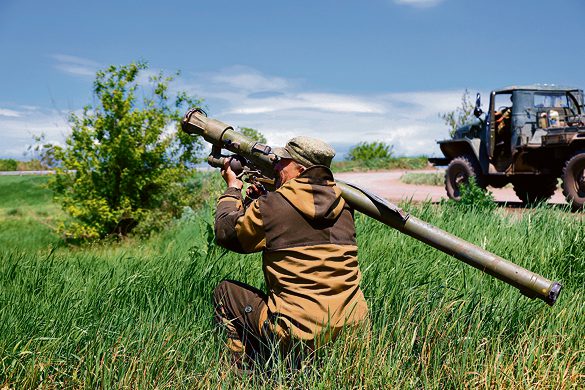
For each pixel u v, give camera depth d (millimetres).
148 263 4809
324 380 2529
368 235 5098
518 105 12578
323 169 2740
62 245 13062
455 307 3236
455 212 6695
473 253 2854
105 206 12594
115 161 12750
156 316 3195
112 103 12758
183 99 13344
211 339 2986
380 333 2906
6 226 17547
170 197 13664
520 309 3350
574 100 12875
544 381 2643
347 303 2730
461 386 2607
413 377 2668
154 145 13164
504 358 2854
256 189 3023
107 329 2994
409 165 39062
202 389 2613
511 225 5996
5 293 3689
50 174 13055
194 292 3611
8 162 56156
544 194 13445
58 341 2814
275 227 2701
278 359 2611
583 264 4359
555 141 11656
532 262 4426
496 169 13148
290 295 2703
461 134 14352
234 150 2951
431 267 4043
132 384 2600
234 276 4016
